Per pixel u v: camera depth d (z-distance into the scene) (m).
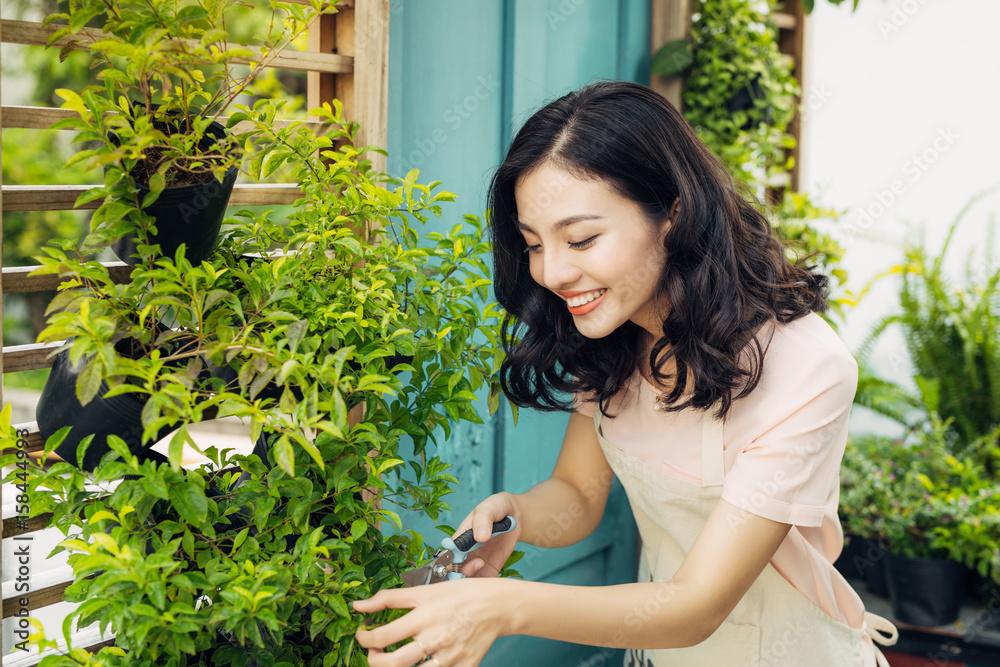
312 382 0.81
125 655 0.77
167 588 0.74
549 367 1.15
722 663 1.14
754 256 1.04
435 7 1.51
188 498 0.74
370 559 0.92
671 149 0.94
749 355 0.98
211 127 0.91
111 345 0.68
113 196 0.78
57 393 0.82
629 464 1.14
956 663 2.40
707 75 2.22
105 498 0.81
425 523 1.59
